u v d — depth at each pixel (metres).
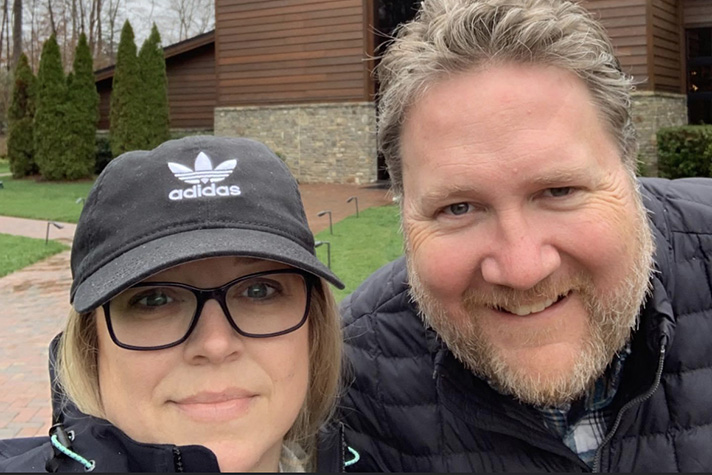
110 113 5.16
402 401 0.51
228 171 0.41
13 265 2.53
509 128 0.38
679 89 4.14
